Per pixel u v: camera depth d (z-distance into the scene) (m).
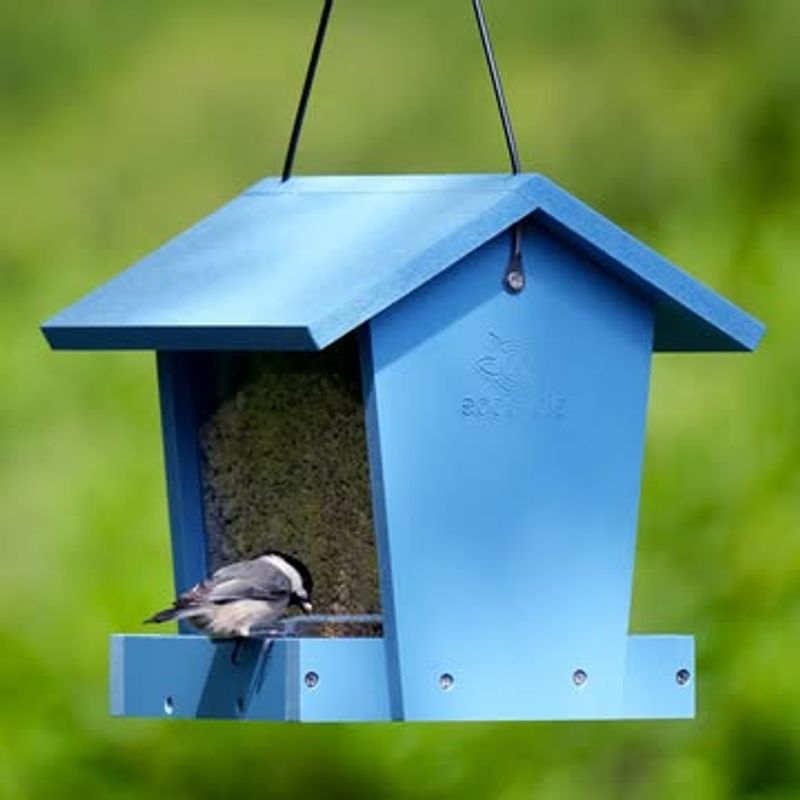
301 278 10.32
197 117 22.03
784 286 14.53
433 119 22.00
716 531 13.88
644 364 10.55
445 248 10.08
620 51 22.03
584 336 10.45
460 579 10.17
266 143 21.98
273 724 13.96
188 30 22.56
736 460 13.95
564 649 10.34
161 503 14.23
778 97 21.17
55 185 21.83
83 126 22.19
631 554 10.48
